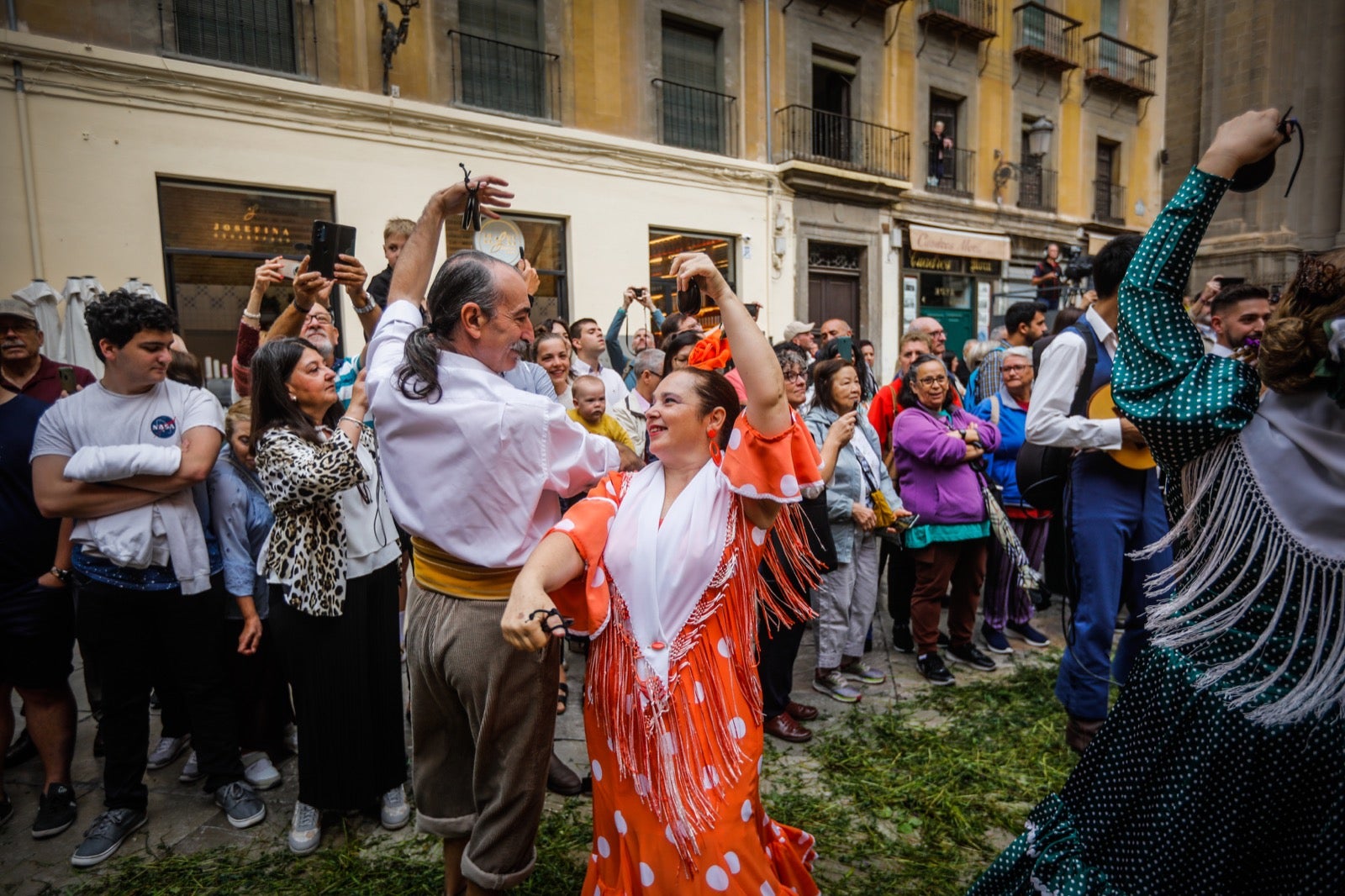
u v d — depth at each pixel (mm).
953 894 2193
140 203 6859
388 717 2594
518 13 9133
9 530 2527
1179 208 1430
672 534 1590
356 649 2459
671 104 10461
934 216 13242
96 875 2383
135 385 2504
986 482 3732
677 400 1662
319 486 2213
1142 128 16484
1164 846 1312
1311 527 1216
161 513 2480
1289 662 1232
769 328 11375
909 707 3432
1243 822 1237
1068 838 1463
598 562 1604
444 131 8492
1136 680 1440
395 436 1765
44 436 2436
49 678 2594
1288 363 1224
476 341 1765
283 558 2371
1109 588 2762
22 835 2617
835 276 12391
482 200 2029
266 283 3104
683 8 10328
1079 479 2807
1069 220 15242
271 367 2377
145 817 2633
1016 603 4281
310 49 7703
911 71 12875
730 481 1568
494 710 1754
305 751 2445
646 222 10117
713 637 1598
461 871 1917
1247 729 1236
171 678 3023
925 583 3721
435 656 1790
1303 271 1259
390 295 1998
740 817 1549
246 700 2941
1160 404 1362
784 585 1745
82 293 6379
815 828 2518
